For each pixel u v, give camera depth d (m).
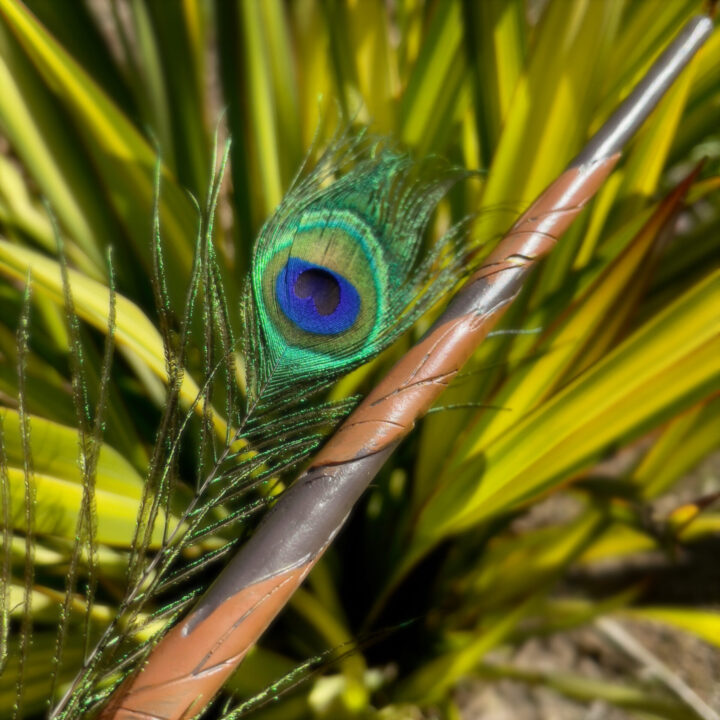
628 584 1.08
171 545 0.71
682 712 0.86
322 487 0.71
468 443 0.82
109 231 0.84
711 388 0.79
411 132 0.87
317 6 0.93
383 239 0.75
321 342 0.73
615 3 0.81
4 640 0.70
